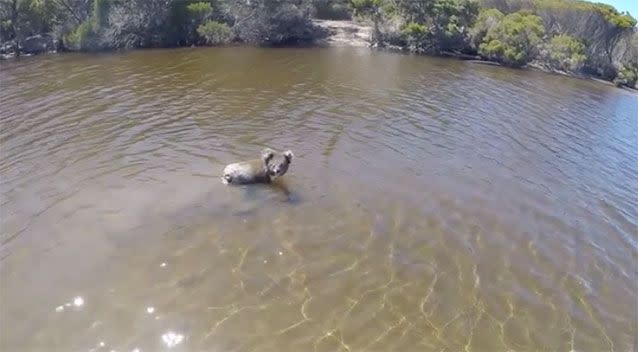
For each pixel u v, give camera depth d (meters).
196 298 10.09
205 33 37.91
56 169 15.20
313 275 11.04
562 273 12.02
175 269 10.88
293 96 24.25
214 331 9.33
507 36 41.66
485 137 20.84
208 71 28.77
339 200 14.16
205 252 11.48
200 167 15.59
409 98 25.66
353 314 10.02
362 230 12.84
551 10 47.72
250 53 35.31
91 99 22.14
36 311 9.57
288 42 40.69
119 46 35.31
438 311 10.32
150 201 13.45
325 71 30.55
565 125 24.44
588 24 47.38
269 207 13.47
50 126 18.64
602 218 14.98
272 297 10.28
